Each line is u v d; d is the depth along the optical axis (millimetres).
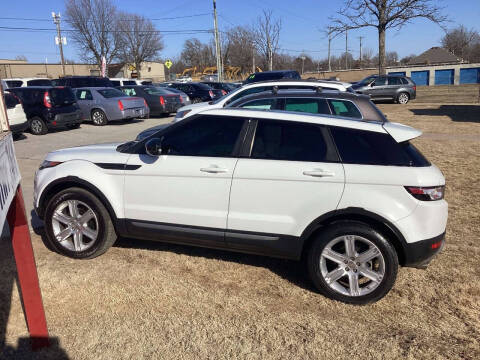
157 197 4098
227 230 3918
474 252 4562
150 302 3643
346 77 52656
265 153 3826
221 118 4051
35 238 5031
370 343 3105
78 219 4395
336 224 3598
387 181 3488
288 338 3166
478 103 23453
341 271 3637
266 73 14789
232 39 53656
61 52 46562
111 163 4266
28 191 7059
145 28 55000
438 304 3617
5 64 48750
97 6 50750
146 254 4602
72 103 14570
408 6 27672
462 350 3016
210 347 3064
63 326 3307
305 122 3824
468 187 6910
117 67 59594
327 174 3584
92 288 3852
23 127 12828
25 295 2941
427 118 16438
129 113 16391
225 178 3848
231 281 4031
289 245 3777
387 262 3494
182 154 4043
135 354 2992
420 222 3469
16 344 3111
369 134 3680
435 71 46344
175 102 19484
